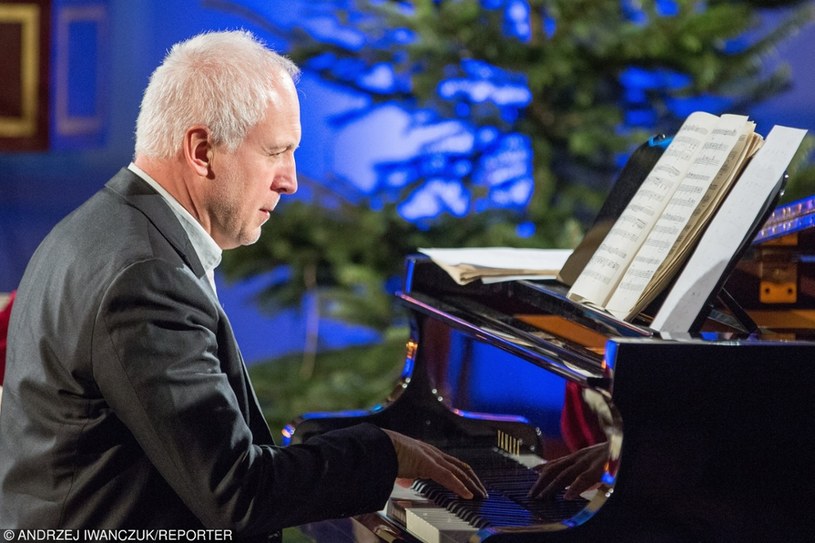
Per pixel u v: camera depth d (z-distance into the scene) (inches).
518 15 526.0
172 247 190.4
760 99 512.4
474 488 213.6
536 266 250.8
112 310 178.4
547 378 215.6
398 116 741.9
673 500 181.8
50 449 186.5
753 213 191.6
